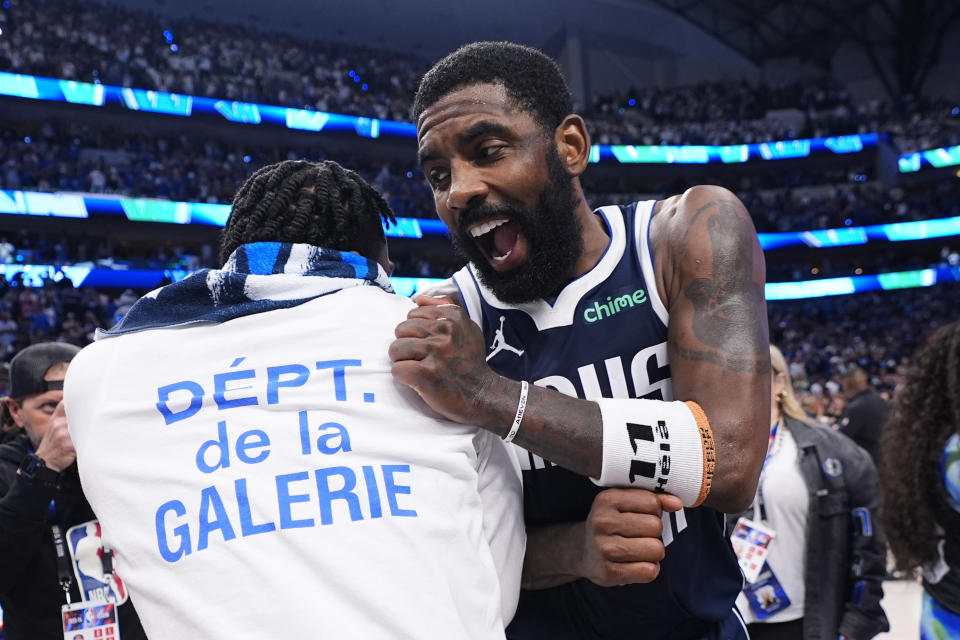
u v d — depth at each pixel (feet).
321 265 3.41
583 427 3.34
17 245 50.93
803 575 8.00
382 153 69.56
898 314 70.13
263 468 2.90
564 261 3.99
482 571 3.05
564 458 3.38
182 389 3.09
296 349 3.15
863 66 88.43
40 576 6.28
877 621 7.95
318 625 2.65
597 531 3.51
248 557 2.76
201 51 67.62
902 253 75.61
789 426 8.49
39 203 49.62
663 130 81.87
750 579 7.96
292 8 77.00
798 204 77.15
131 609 6.35
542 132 3.83
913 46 84.38
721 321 3.63
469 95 3.75
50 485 5.95
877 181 79.25
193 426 3.01
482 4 82.74
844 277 73.46
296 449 2.93
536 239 3.91
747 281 3.75
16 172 50.34
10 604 6.33
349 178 3.73
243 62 69.10
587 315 4.07
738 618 4.39
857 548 8.05
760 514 8.19
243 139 63.72
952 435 6.99
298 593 2.70
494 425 3.32
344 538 2.79
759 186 81.76
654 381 3.98
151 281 51.37
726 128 82.33
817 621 7.86
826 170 81.15
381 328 3.30
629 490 3.48
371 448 2.98
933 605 7.27
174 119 59.88
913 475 7.25
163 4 71.82
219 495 2.87
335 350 3.17
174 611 2.78
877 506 8.05
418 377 3.14
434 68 3.98
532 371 4.11
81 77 56.95
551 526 4.07
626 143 79.05
